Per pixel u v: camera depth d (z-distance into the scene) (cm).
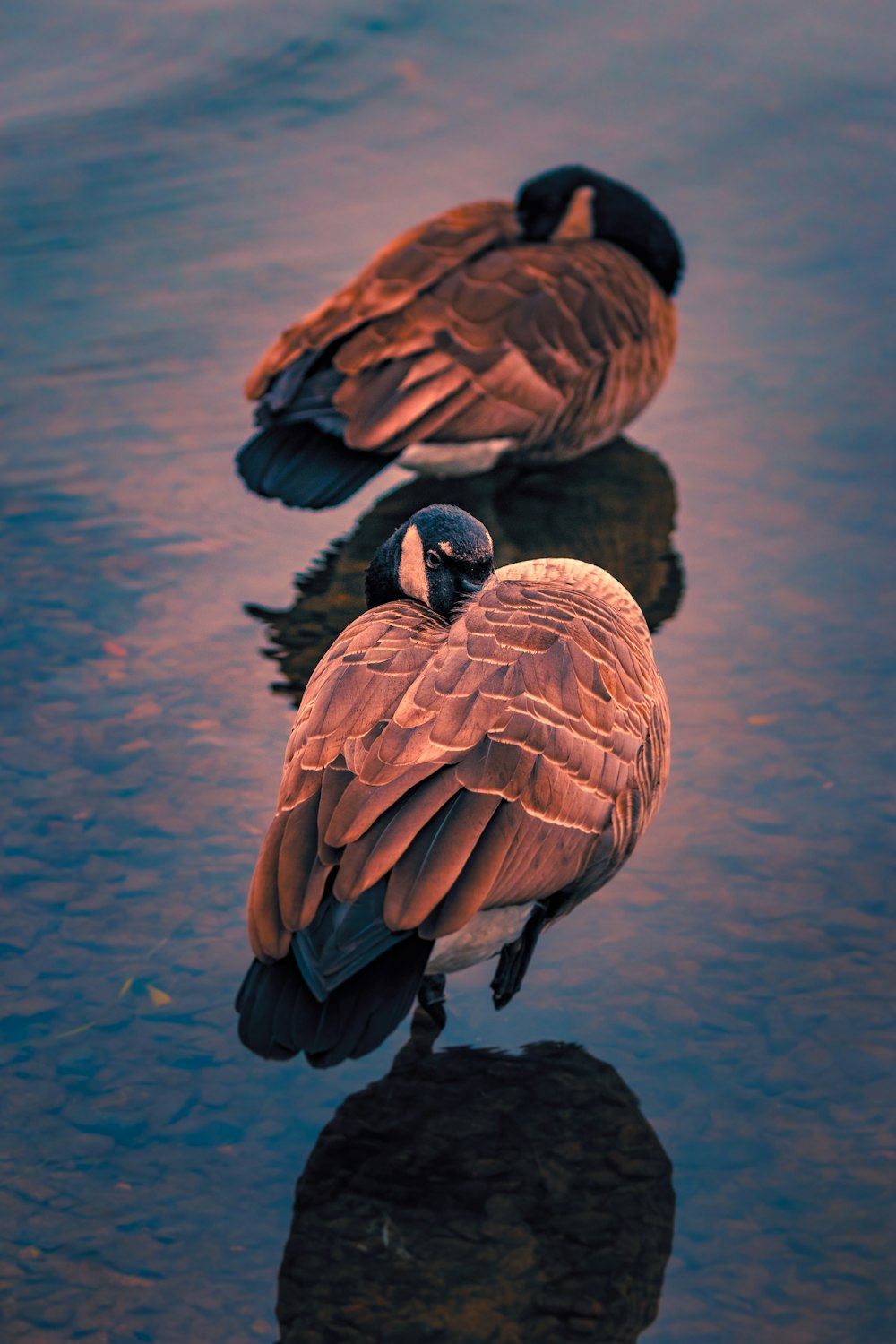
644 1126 730
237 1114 743
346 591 1223
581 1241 666
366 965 661
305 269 1603
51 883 898
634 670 838
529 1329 620
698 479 1357
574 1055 778
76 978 827
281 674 1112
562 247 1462
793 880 898
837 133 1855
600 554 1259
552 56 2080
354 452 1308
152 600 1201
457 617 878
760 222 1695
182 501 1333
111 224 1694
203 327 1525
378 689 741
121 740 1034
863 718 1047
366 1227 675
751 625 1155
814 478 1339
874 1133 721
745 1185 694
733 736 1032
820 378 1475
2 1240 668
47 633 1152
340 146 1864
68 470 1359
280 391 1325
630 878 907
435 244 1445
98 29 2148
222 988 823
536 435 1388
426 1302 634
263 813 965
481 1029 802
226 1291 641
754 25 2141
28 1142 721
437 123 1912
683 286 1609
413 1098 753
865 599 1182
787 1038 782
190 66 2058
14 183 1767
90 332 1527
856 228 1681
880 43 2072
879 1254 656
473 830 686
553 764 734
